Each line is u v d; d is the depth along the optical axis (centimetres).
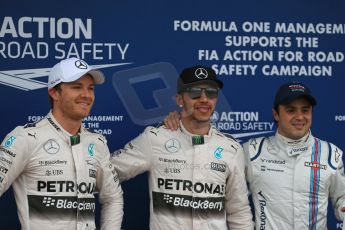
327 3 461
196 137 365
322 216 378
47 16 429
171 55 445
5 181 327
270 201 376
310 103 376
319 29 460
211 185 364
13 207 429
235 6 451
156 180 368
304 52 459
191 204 361
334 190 387
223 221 370
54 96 342
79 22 433
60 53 432
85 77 339
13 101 428
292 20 457
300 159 378
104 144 360
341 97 464
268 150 385
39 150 332
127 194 445
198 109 360
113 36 438
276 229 373
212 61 449
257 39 454
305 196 374
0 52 425
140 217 446
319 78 461
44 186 332
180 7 445
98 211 434
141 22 441
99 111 438
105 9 436
